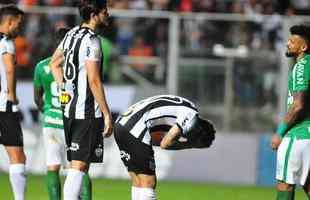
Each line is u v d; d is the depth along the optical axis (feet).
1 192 137.18
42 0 190.70
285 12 187.73
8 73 99.04
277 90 163.84
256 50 164.04
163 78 166.61
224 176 164.66
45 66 107.14
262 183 163.94
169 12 173.37
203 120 88.48
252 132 165.17
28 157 166.50
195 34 165.27
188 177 164.66
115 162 165.27
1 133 100.42
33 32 168.76
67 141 90.84
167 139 86.28
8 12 99.30
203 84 165.07
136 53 167.53
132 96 166.50
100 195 137.59
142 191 88.38
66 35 90.38
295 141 89.35
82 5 88.63
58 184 107.55
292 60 162.81
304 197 141.59
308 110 89.97
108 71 166.81
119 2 187.11
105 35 168.66
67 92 89.25
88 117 88.38
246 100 165.07
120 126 89.10
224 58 164.66
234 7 187.01
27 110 167.32
